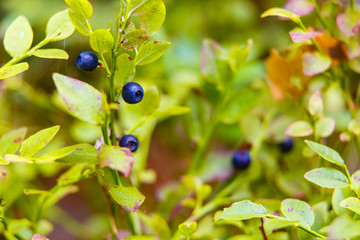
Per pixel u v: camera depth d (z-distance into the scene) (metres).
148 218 0.39
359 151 0.39
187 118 0.45
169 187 0.44
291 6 0.38
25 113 0.51
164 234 0.38
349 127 0.38
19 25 0.34
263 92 0.43
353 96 0.41
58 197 0.40
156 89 0.38
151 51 0.33
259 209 0.33
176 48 0.54
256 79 0.46
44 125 0.52
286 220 0.33
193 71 0.52
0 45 0.51
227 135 0.51
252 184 0.43
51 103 0.51
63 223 0.47
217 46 0.43
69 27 0.34
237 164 0.43
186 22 0.58
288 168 0.43
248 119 0.44
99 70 0.50
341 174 0.33
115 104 0.32
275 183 0.42
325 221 0.35
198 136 0.45
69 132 0.49
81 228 0.47
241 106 0.43
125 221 0.42
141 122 0.38
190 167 0.44
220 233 0.40
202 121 0.45
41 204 0.38
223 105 0.43
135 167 0.43
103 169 0.34
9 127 0.48
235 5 0.59
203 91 0.49
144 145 0.43
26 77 0.52
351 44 0.38
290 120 0.44
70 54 0.51
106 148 0.31
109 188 0.33
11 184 0.41
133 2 0.32
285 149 0.43
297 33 0.35
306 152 0.39
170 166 0.55
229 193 0.43
